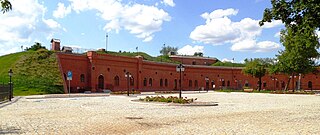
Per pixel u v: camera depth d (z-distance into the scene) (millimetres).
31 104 23172
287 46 49656
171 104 22031
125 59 57250
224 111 17453
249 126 11367
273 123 12250
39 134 9500
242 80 77938
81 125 11492
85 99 30578
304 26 10656
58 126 11219
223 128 10852
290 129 10695
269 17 11680
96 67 51406
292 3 11039
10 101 26719
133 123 12125
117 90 55219
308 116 14875
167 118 13859
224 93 50688
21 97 33094
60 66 48250
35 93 40750
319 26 10375
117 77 55500
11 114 15492
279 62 51469
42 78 45750
